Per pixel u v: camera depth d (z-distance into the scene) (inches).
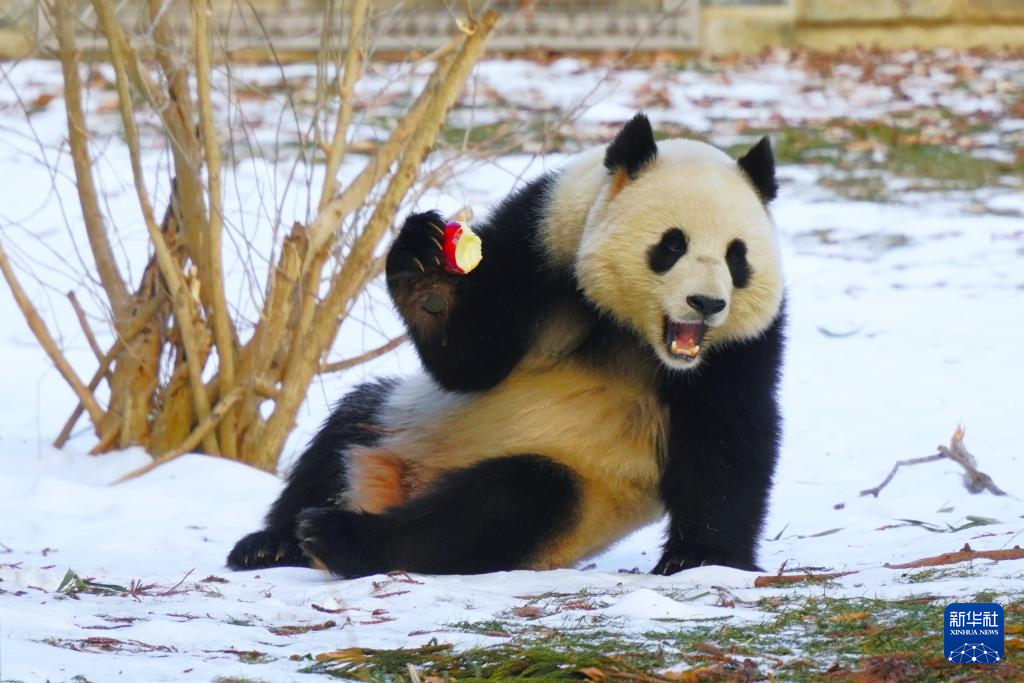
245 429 539.5
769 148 388.8
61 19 526.0
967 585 295.7
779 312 395.2
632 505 396.2
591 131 1069.8
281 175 942.4
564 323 395.5
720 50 1371.8
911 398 640.4
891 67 1320.1
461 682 229.1
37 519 444.8
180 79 526.3
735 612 282.7
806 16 1397.6
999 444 557.0
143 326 538.9
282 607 305.3
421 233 376.8
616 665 235.8
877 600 285.3
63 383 664.4
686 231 364.8
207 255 529.0
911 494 483.5
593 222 380.8
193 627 271.6
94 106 1091.3
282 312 525.7
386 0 1191.6
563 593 328.5
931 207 988.6
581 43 1344.7
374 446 422.9
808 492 499.5
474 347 389.4
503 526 376.5
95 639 257.3
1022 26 1406.3
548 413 391.5
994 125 1153.4
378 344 707.4
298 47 1261.1
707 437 382.0
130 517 458.9
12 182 944.9
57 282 796.0
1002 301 802.2
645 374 388.8
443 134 1045.8
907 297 815.7
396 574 352.5
